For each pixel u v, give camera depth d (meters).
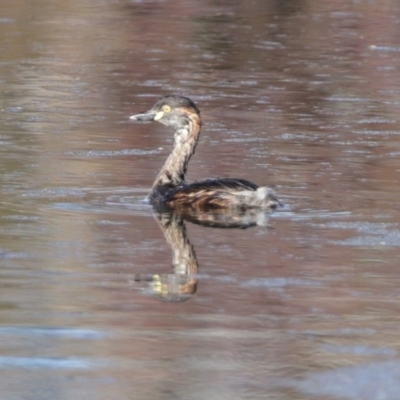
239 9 40.91
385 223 13.99
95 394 8.31
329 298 10.84
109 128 21.00
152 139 20.03
